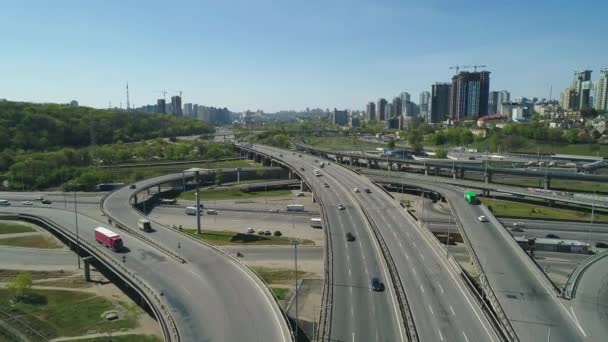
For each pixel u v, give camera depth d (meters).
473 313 89.19
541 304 95.12
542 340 81.25
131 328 99.38
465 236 139.00
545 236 162.75
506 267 114.50
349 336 79.44
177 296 97.31
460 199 194.12
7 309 108.50
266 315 88.56
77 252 146.12
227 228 184.00
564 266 137.75
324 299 93.81
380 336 79.44
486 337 80.31
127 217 172.00
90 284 125.25
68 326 100.25
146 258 123.00
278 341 78.69
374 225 148.38
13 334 96.62
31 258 146.00
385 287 100.06
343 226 147.88
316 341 78.19
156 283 104.69
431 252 123.81
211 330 82.44
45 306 110.38
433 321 85.75
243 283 104.62
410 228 147.00
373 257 118.81
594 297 98.62
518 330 84.50
